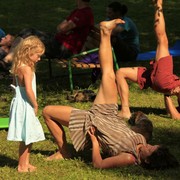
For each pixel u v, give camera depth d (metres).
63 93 12.82
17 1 24.48
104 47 8.03
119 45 13.69
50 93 12.81
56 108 8.06
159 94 12.69
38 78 14.41
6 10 23.14
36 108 7.49
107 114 7.97
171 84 10.38
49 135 9.59
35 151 8.75
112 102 8.01
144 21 21.30
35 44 7.47
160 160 7.70
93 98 12.07
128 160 7.66
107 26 7.97
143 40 18.75
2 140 9.41
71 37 13.24
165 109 11.42
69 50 13.23
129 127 8.38
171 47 17.48
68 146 8.97
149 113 11.12
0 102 12.17
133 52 14.20
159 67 10.37
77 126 7.93
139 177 7.43
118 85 10.54
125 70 10.55
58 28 13.25
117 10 13.93
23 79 7.43
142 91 12.92
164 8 23.02
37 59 7.52
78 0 13.32
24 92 7.50
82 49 13.33
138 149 7.77
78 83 13.79
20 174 7.66
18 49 7.50
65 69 15.45
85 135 7.89
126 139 7.73
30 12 22.80
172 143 9.18
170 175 7.54
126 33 14.38
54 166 7.98
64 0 24.48
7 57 14.21
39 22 21.39
